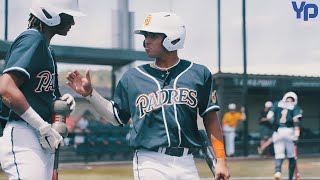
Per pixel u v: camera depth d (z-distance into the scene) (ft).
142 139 13.26
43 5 13.28
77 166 60.13
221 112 80.38
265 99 94.99
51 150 13.44
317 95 97.14
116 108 13.92
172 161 13.14
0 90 12.47
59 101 13.42
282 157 38.68
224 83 81.10
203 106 13.69
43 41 13.23
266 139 73.82
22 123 13.24
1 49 41.39
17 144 13.14
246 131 74.64
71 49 60.08
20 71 12.59
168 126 13.14
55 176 13.55
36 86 13.19
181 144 13.16
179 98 13.23
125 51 63.77
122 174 50.42
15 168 13.11
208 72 13.67
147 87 13.41
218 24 76.89
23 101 12.48
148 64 13.87
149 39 13.46
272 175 49.26
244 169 56.13
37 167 13.14
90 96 13.76
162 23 13.29
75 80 13.71
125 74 13.87
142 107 13.33
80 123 68.13
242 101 81.30
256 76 83.87
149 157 13.25
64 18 13.58
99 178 46.83
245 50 75.36
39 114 13.30
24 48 12.86
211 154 13.58
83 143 67.41
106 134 68.85
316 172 52.21
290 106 38.55
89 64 64.69
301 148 83.87
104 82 83.82
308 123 98.63
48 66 13.38
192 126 13.50
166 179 13.11
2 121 13.70
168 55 13.56
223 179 13.55
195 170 13.52
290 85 85.87
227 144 73.20
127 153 69.05
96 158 68.13
